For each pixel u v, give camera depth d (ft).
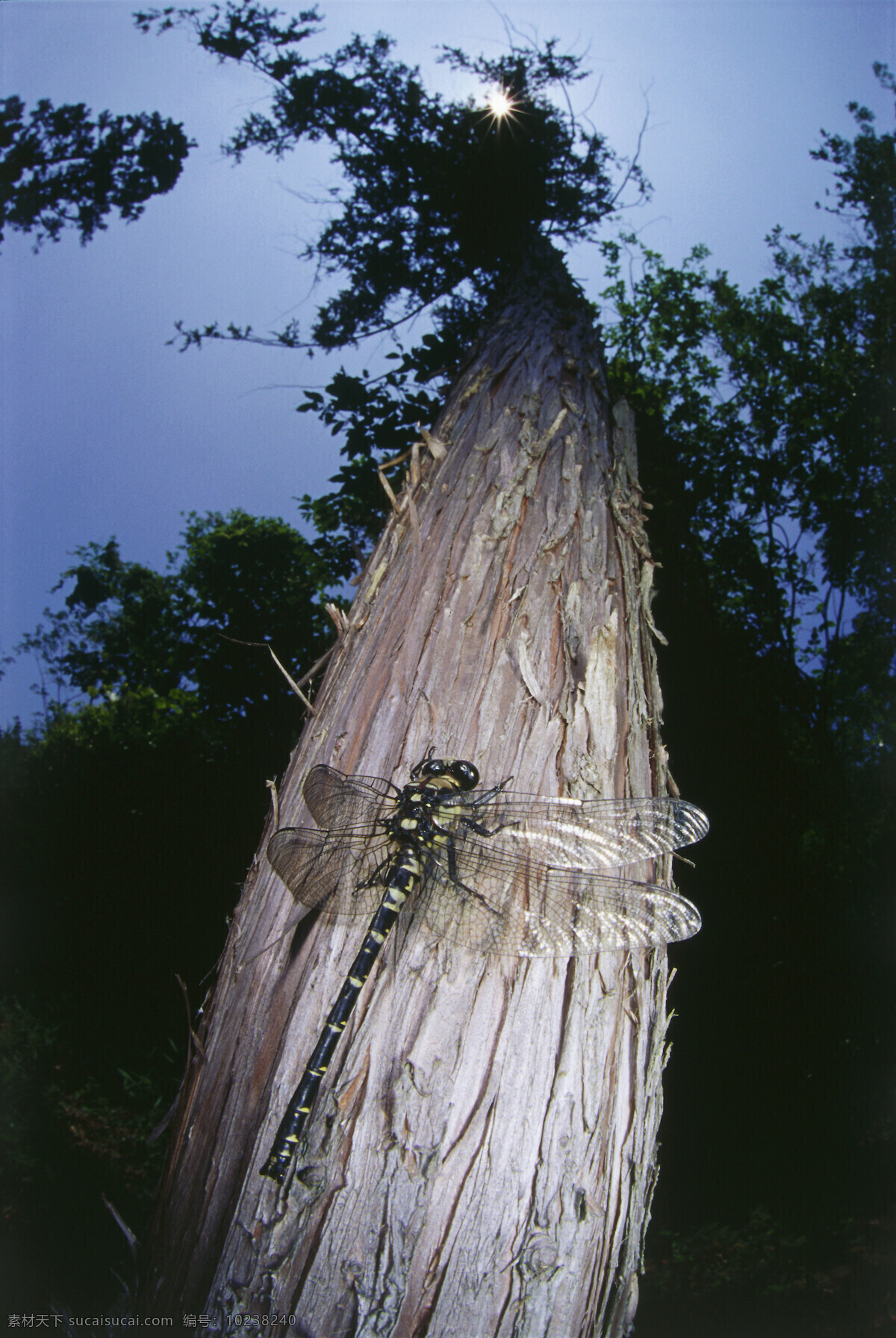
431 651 8.48
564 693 8.16
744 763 33.19
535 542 9.70
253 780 38.24
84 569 48.73
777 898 31.22
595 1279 5.79
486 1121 5.76
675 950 29.27
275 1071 6.11
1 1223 17.71
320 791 7.43
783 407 45.19
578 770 7.59
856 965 30.01
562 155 30.73
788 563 45.98
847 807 38.58
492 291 30.55
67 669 52.49
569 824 7.04
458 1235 5.44
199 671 41.29
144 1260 6.26
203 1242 5.71
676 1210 22.20
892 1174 23.59
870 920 32.37
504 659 8.32
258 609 42.24
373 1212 5.44
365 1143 5.63
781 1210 22.21
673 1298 18.61
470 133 29.68
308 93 29.81
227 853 36.40
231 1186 5.78
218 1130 6.15
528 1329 5.36
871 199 43.04
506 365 14.49
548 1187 5.70
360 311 31.04
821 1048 28.09
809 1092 26.68
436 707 7.97
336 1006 6.13
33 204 29.68
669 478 34.83
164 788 37.78
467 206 30.14
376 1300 5.25
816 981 29.63
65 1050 28.25
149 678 49.21
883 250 43.73
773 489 45.47
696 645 34.24
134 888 35.12
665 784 8.84
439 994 6.19
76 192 30.30
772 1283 18.95
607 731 8.06
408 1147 5.61
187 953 33.42
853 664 47.67
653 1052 7.02
